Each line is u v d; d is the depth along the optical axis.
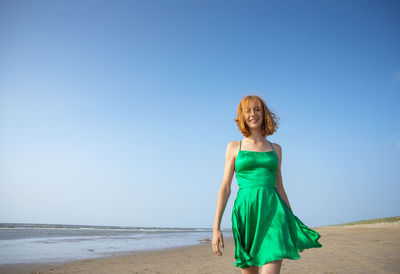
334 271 5.27
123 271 6.59
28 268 7.20
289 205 2.51
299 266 5.99
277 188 2.51
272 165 2.30
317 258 7.21
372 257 7.10
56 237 21.61
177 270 6.44
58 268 7.20
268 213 2.17
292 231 2.22
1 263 7.95
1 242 15.53
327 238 16.09
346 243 11.79
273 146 2.47
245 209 2.22
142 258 9.30
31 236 22.50
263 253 2.05
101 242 17.09
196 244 16.53
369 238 14.72
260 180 2.27
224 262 7.64
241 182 2.33
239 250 2.12
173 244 16.45
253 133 2.46
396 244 10.79
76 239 19.55
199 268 6.59
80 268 7.17
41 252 10.99
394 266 5.70
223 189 2.37
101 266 7.49
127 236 26.22
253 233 2.18
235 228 2.21
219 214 2.28
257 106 2.41
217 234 2.18
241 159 2.32
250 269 2.19
